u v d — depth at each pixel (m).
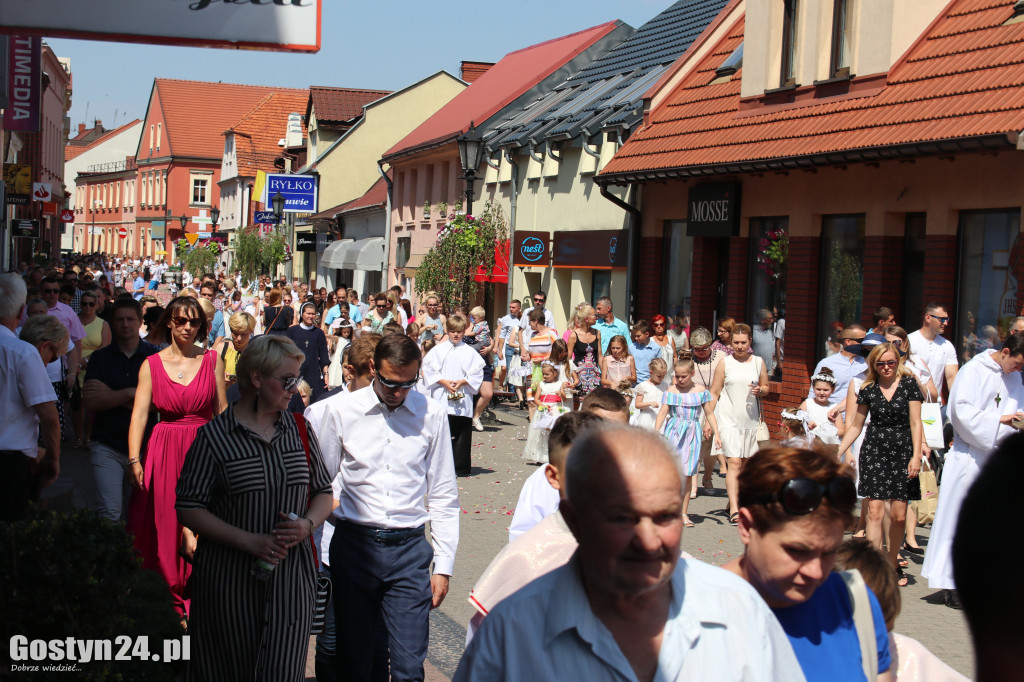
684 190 19.09
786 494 2.94
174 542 6.69
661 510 2.53
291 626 4.69
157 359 6.84
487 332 17.80
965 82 13.31
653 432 2.68
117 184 112.00
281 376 4.66
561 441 4.03
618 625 2.65
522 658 2.63
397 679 5.23
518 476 13.82
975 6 14.54
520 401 21.67
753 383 11.37
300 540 4.64
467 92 40.72
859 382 9.77
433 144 33.34
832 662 3.11
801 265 16.02
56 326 7.65
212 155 96.31
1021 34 13.26
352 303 24.16
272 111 76.81
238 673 4.66
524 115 29.44
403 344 5.27
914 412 9.13
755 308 17.42
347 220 50.12
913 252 14.38
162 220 96.69
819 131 15.09
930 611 8.25
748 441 11.38
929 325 11.61
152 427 7.27
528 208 26.67
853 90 15.24
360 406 5.33
